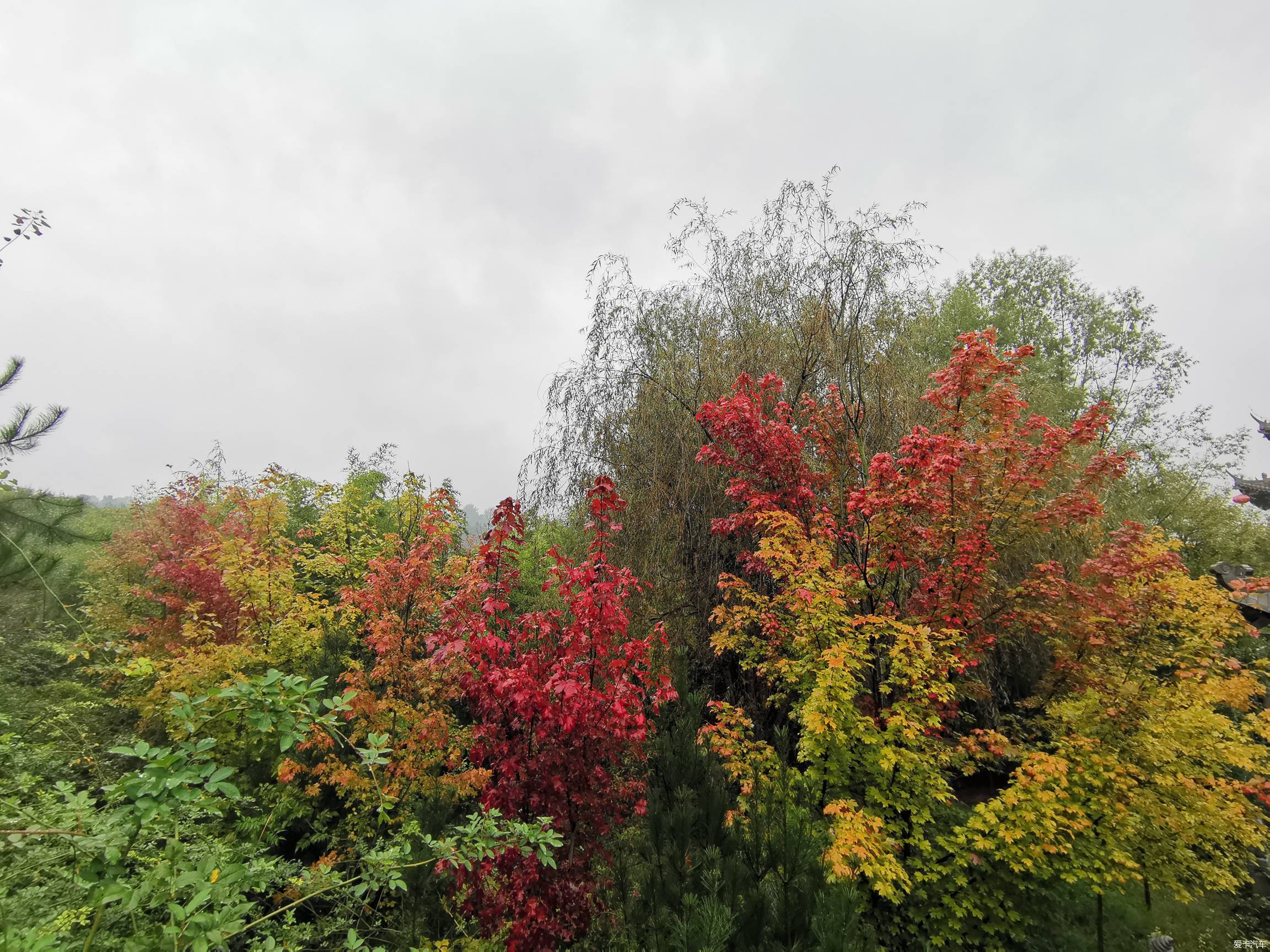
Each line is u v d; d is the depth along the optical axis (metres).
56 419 3.64
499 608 4.93
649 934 3.86
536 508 9.16
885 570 6.58
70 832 2.15
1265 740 6.92
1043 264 22.52
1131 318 21.44
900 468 6.33
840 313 7.91
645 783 5.07
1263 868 6.52
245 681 2.28
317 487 10.38
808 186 8.55
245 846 3.60
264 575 6.80
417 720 5.57
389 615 5.77
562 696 4.39
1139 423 20.58
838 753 5.53
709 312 9.19
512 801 4.28
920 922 5.21
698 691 6.82
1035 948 5.36
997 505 6.39
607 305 9.28
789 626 6.38
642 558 8.04
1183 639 6.49
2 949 1.88
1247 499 10.48
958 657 5.93
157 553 7.80
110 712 6.68
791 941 3.72
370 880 2.96
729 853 4.44
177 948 2.02
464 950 4.27
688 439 8.45
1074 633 6.37
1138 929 5.95
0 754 3.67
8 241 4.11
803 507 7.07
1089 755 5.54
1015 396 6.40
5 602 3.87
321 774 5.56
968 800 7.52
